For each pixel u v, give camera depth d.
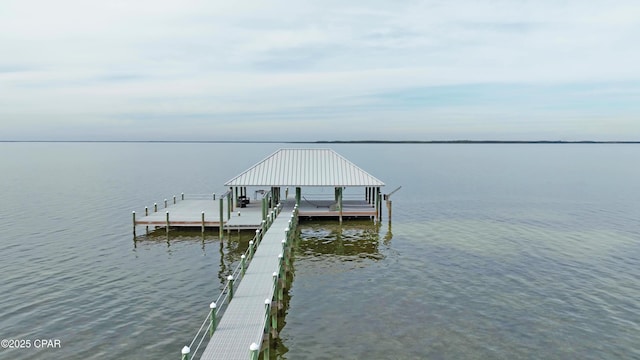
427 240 38.53
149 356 18.80
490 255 33.81
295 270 30.58
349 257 33.59
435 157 195.88
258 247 29.47
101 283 27.27
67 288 26.36
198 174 100.75
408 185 80.56
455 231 42.00
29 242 36.50
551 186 79.38
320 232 41.31
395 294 26.09
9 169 115.25
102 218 46.69
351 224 44.28
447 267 31.02
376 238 39.22
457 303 24.73
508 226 44.28
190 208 46.19
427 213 51.56
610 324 22.12
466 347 19.84
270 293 21.66
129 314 22.92
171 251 34.38
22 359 18.45
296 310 23.83
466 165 139.50
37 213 49.41
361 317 22.95
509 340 20.50
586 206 56.69
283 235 32.94
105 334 20.72
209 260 32.22
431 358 18.89
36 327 21.34
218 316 22.59
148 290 26.27
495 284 27.61
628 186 79.50
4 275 28.41
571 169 124.00
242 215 42.09
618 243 37.19
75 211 50.81
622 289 26.64
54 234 39.34
